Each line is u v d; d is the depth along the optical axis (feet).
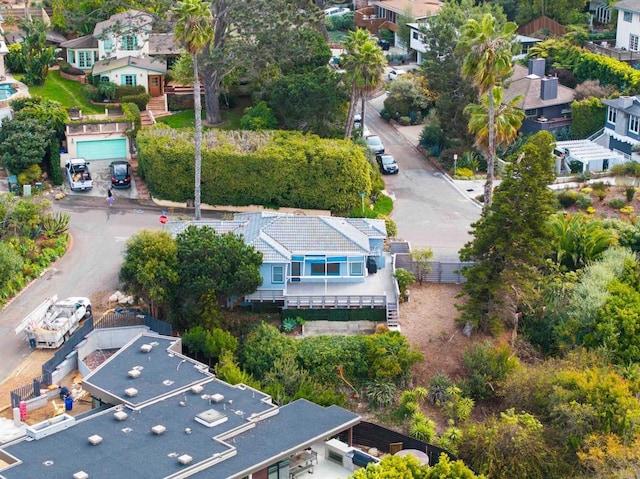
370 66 357.82
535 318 289.74
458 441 244.63
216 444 212.23
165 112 393.29
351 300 285.02
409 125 420.77
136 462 205.67
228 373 252.01
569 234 309.83
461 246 324.19
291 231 295.89
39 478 200.23
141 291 281.54
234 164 336.29
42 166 354.13
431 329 284.61
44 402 250.16
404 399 260.62
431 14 482.28
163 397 229.45
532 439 241.14
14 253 293.84
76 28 383.04
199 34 302.25
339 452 224.12
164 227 307.37
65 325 272.92
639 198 350.84
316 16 378.12
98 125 361.92
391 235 323.98
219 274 275.59
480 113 316.81
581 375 256.52
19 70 413.18
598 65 437.99
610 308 281.13
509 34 301.43
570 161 384.06
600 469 233.55
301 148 340.18
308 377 263.70
